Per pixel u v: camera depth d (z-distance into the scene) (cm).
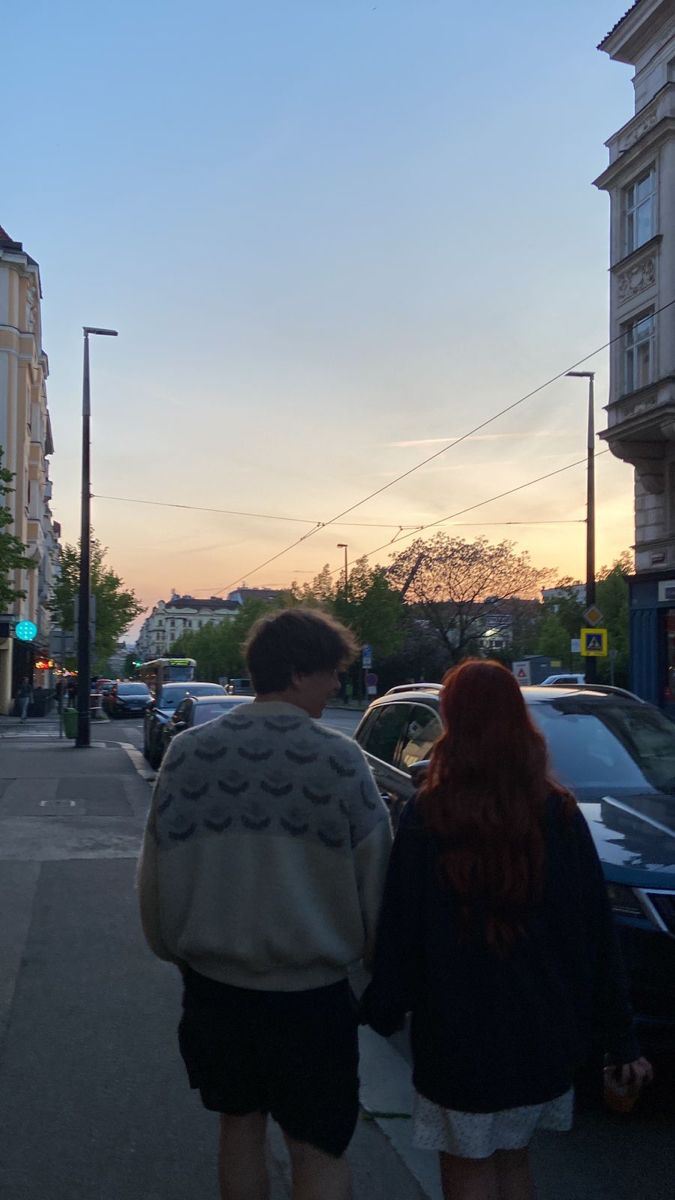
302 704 259
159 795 252
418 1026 241
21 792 1365
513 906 232
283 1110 240
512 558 5347
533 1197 247
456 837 236
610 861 428
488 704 244
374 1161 379
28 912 728
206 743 249
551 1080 232
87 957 623
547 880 236
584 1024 240
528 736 244
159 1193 348
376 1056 496
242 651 266
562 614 5253
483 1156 232
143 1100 423
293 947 237
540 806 240
